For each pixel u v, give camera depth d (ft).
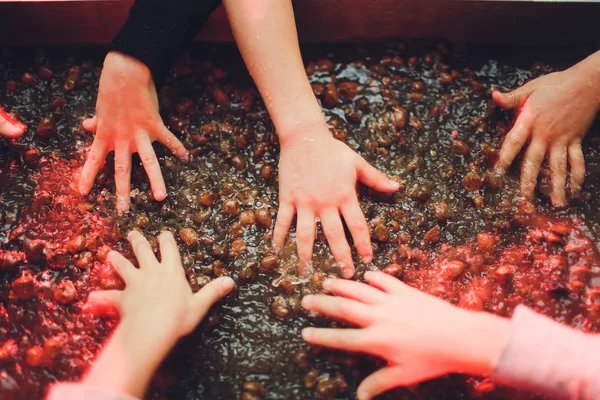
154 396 2.40
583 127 2.72
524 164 2.71
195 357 2.47
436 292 2.53
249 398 2.38
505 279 2.54
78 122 2.84
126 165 2.65
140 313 2.39
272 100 2.66
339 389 2.40
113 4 2.85
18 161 2.77
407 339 2.35
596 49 3.00
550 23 2.93
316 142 2.61
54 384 2.41
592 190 2.72
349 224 2.56
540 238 2.62
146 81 2.66
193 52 2.99
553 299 2.53
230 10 2.69
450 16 2.92
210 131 2.80
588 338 2.36
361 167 2.63
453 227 2.66
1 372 2.43
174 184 2.72
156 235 2.64
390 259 2.60
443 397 2.41
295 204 2.59
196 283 2.53
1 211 2.67
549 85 2.74
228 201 2.66
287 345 2.49
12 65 2.96
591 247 2.61
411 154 2.80
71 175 2.73
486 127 2.84
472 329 2.36
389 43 3.00
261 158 2.78
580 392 2.29
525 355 2.32
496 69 2.97
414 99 2.89
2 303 2.53
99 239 2.61
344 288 2.46
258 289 2.57
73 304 2.52
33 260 2.58
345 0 2.86
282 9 2.68
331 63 2.95
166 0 2.66
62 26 2.93
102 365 2.31
